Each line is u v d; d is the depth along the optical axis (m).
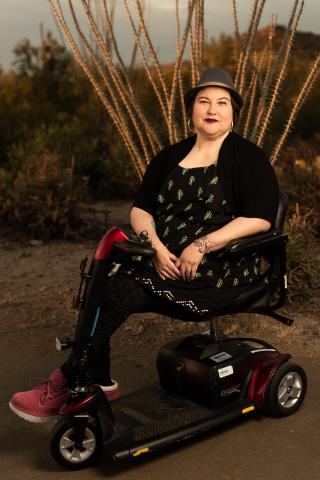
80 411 2.67
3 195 7.13
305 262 4.73
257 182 2.93
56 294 5.14
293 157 7.59
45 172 6.93
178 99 5.93
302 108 10.30
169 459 2.86
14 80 15.05
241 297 2.97
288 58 4.55
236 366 3.06
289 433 3.05
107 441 2.72
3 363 3.98
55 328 4.52
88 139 9.92
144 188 3.25
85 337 2.69
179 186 3.03
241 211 2.96
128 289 2.79
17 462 2.88
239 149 2.99
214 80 3.01
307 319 4.41
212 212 2.98
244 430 3.08
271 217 2.94
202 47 4.54
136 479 2.72
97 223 7.14
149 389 3.17
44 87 14.45
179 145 3.20
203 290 2.92
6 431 3.15
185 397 3.08
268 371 3.10
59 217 6.76
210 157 3.05
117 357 4.04
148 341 4.26
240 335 4.22
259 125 4.70
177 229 3.00
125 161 8.51
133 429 2.80
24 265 5.95
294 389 3.22
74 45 4.61
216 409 3.00
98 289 2.66
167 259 2.85
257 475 2.72
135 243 2.67
